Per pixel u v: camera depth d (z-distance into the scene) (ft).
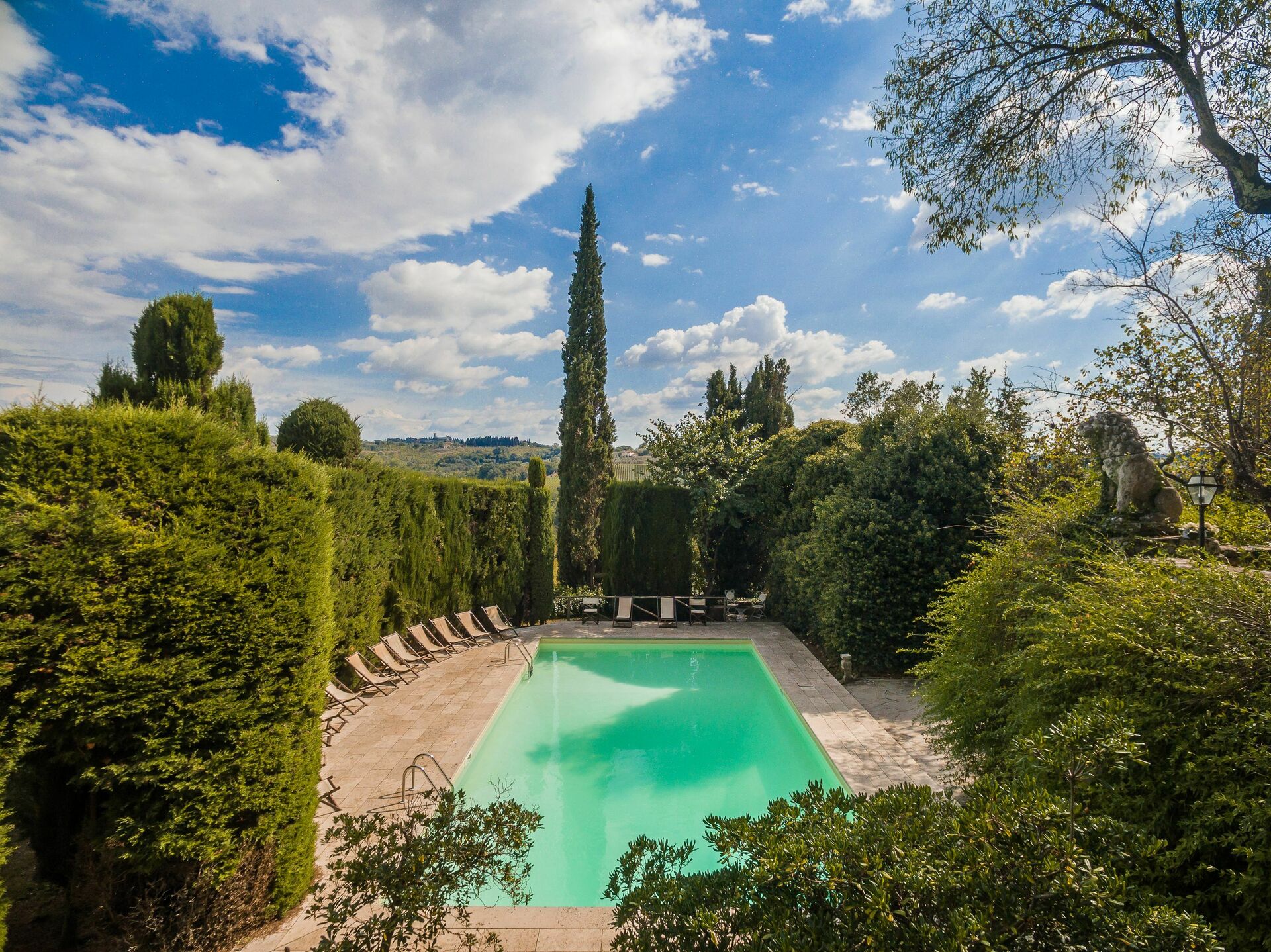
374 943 9.43
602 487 63.57
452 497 42.04
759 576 57.93
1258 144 19.70
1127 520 20.03
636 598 53.67
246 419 27.02
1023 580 17.65
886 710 29.25
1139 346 30.14
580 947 13.75
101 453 12.51
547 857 19.65
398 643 34.99
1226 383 23.29
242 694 14.08
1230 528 20.52
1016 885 6.54
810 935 6.61
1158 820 9.68
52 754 12.87
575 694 35.60
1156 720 10.18
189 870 13.55
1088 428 22.25
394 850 9.80
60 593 11.55
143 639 12.73
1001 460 35.78
